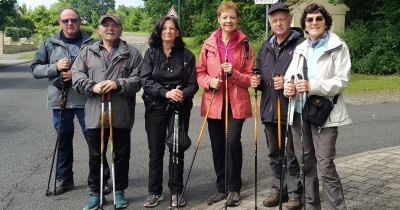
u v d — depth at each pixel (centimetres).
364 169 596
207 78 492
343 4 2066
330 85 380
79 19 543
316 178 423
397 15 1895
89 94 492
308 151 415
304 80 384
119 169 505
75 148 759
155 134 501
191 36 4616
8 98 1338
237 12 487
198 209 496
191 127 916
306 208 428
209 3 3284
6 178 601
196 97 1300
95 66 495
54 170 632
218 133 504
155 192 511
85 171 636
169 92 482
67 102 536
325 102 387
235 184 491
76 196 542
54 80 529
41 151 732
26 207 505
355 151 726
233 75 472
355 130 880
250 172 629
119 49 500
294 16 1938
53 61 536
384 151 694
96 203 499
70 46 543
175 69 492
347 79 386
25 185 575
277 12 454
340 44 387
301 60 405
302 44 412
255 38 2103
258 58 488
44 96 1385
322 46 396
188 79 500
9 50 4006
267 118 470
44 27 5272
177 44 496
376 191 510
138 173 629
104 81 477
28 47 4522
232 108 482
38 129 900
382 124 934
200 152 735
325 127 392
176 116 487
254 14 2080
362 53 1928
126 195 547
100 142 498
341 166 612
